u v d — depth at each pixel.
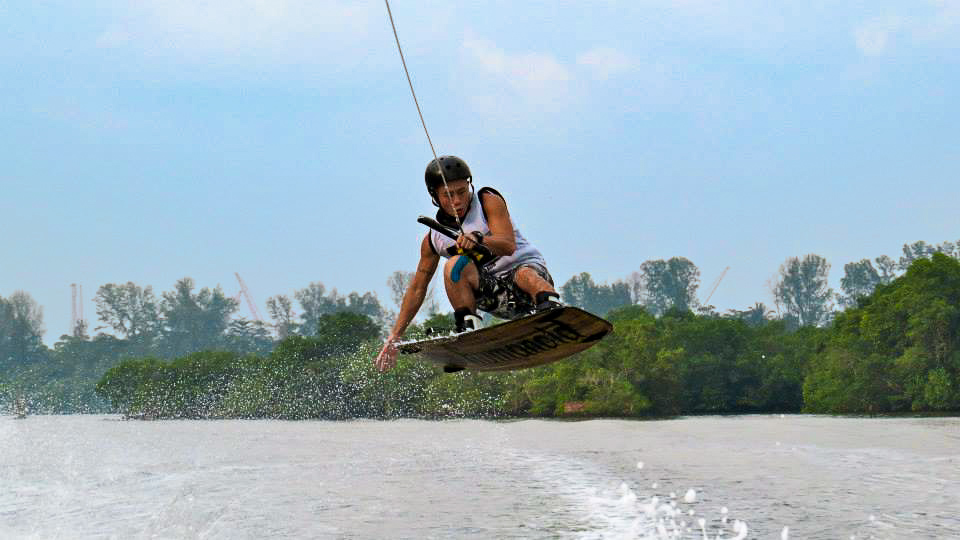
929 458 38.72
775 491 28.00
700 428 74.56
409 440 59.69
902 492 27.20
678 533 21.14
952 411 108.38
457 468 37.75
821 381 119.81
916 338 110.38
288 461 42.47
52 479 33.44
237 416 128.75
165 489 30.23
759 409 141.88
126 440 61.03
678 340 143.88
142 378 146.25
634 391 116.12
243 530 21.75
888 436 56.19
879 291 139.50
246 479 33.62
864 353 116.19
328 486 30.92
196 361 147.62
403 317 11.75
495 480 32.75
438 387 117.31
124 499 27.52
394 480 33.00
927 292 111.56
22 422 110.12
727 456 41.75
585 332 10.10
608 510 24.83
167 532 21.38
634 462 39.31
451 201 10.59
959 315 107.75
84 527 22.08
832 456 40.50
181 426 95.12
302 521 23.05
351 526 22.23
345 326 142.38
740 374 136.88
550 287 10.31
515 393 117.44
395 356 11.79
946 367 108.00
